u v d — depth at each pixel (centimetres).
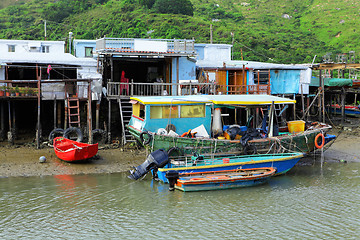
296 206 1608
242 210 1563
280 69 3100
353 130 3056
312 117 3450
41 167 1992
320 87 3153
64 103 2522
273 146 2066
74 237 1326
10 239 1300
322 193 1758
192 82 2597
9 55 2573
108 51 2467
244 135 2020
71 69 2698
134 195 1694
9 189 1712
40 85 2280
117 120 2628
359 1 9606
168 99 2048
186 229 1395
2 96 2225
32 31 6512
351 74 4953
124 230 1381
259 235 1356
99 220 1455
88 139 2392
